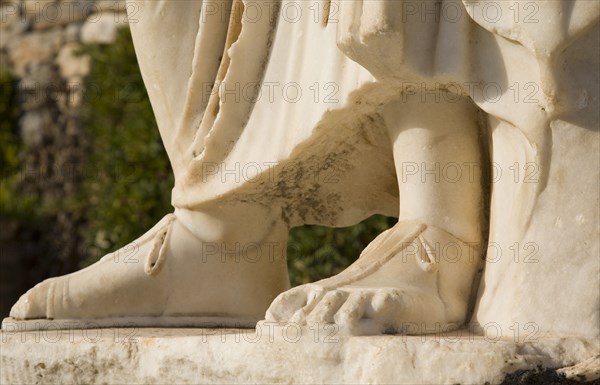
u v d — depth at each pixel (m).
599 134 8.44
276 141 9.77
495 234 9.01
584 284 8.40
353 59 8.74
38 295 10.53
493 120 9.06
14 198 26.80
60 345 9.72
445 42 8.73
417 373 7.93
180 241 10.56
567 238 8.49
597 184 8.44
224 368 8.65
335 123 9.48
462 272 9.24
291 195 10.47
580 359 8.09
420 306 8.70
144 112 21.88
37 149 27.44
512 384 7.85
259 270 10.67
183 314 10.55
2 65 28.28
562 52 8.32
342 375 8.16
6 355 10.04
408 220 9.38
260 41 10.01
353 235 17.92
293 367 8.30
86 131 26.05
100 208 22.34
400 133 9.41
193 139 10.52
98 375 9.51
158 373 9.11
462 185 9.33
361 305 8.44
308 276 18.02
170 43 10.58
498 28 8.42
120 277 10.48
